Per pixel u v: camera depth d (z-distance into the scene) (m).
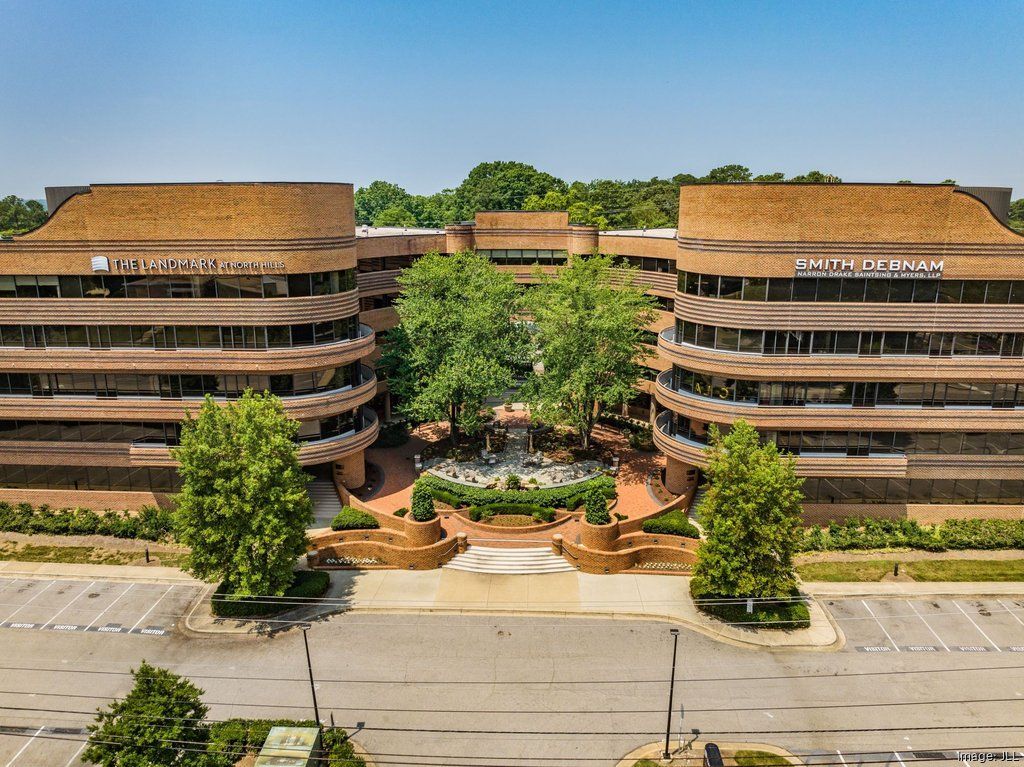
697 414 41.94
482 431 54.91
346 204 42.78
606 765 25.55
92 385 42.38
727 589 33.56
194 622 34.09
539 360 51.81
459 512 42.66
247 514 32.97
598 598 35.94
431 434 56.25
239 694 28.97
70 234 39.91
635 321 49.59
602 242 61.69
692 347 42.12
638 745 26.42
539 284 61.34
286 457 34.69
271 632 33.25
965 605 35.84
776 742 26.61
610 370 48.16
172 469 44.06
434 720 27.55
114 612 34.91
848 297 38.69
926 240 37.97
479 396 46.94
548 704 28.44
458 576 37.97
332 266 41.84
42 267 40.50
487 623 33.91
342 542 39.62
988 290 38.69
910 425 40.84
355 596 36.09
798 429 41.06
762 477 32.44
